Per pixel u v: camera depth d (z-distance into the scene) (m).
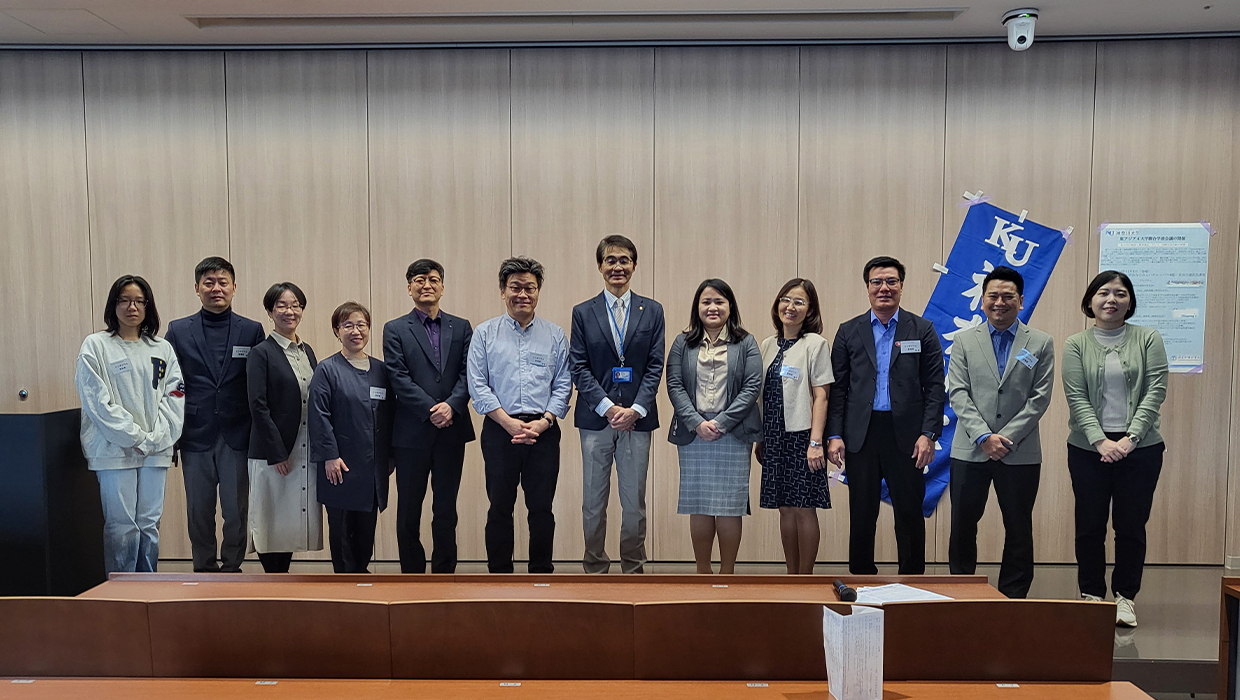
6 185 4.71
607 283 3.68
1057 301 4.59
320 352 4.73
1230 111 4.49
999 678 1.90
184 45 4.61
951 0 3.99
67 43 4.56
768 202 4.65
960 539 3.54
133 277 3.55
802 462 3.58
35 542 3.49
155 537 3.63
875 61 4.59
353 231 4.70
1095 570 3.57
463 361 3.73
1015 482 3.43
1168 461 4.57
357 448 3.58
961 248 4.61
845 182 4.63
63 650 2.01
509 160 4.67
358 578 2.60
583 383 3.63
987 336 3.52
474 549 4.74
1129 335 3.55
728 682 1.92
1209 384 4.55
